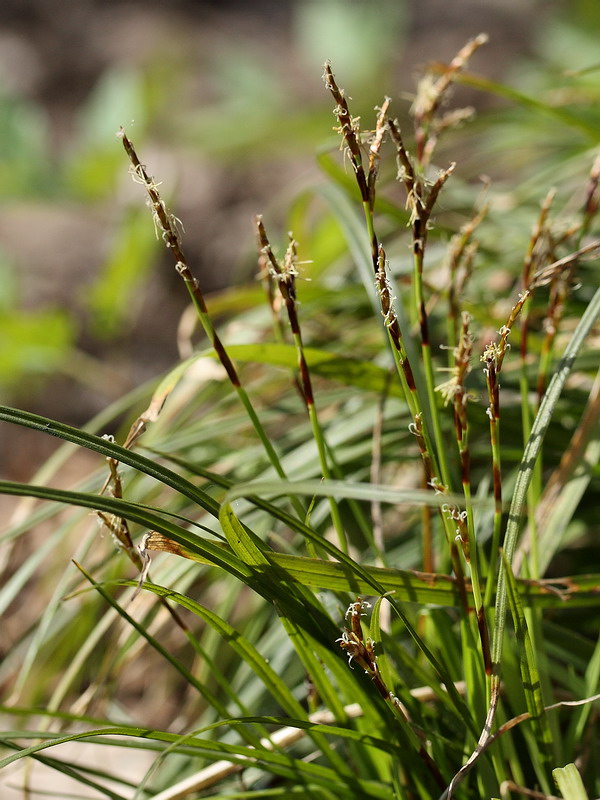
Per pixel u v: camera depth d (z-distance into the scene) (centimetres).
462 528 52
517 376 64
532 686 53
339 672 54
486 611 54
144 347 139
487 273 70
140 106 105
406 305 67
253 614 65
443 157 110
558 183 84
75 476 119
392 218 67
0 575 65
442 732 57
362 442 64
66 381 132
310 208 115
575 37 117
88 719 56
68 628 68
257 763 55
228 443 70
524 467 52
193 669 66
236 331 68
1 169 105
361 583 53
